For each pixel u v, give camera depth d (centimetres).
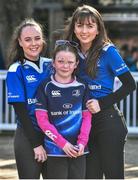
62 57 439
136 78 1051
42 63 468
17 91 452
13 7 1370
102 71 463
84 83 451
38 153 446
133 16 1838
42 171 465
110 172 467
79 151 435
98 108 454
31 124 448
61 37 489
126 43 1806
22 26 468
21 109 450
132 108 1063
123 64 463
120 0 1898
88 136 451
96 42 468
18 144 455
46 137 446
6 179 722
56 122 442
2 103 1082
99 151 469
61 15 1850
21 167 455
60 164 443
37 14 1861
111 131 461
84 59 466
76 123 443
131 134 1087
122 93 462
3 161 846
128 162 850
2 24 1370
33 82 459
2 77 1074
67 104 441
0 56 1353
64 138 441
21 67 460
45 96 443
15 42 471
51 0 1967
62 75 441
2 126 1080
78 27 466
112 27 1836
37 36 463
